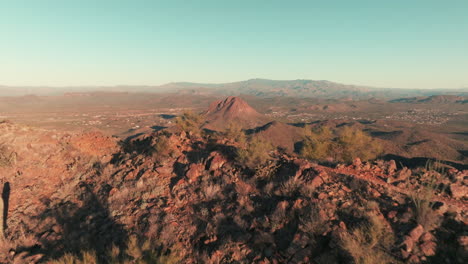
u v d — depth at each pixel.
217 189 11.70
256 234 8.60
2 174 16.78
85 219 11.68
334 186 9.98
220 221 9.66
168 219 10.36
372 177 10.93
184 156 15.44
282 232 8.46
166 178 13.89
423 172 10.88
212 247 8.71
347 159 21.45
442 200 8.91
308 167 11.47
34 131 21.97
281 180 11.32
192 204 11.26
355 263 6.65
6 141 19.09
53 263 8.88
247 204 10.29
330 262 6.94
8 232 11.62
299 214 8.77
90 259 8.77
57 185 15.56
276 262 7.55
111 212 11.72
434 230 7.24
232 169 13.05
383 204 8.57
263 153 12.88
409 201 8.47
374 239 7.05
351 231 7.61
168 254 8.72
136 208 11.63
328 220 8.17
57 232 11.09
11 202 13.83
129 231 10.19
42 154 19.31
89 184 15.05
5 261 9.81
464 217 7.62
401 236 7.15
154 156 15.88
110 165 16.78
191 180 13.00
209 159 14.19
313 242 7.64
